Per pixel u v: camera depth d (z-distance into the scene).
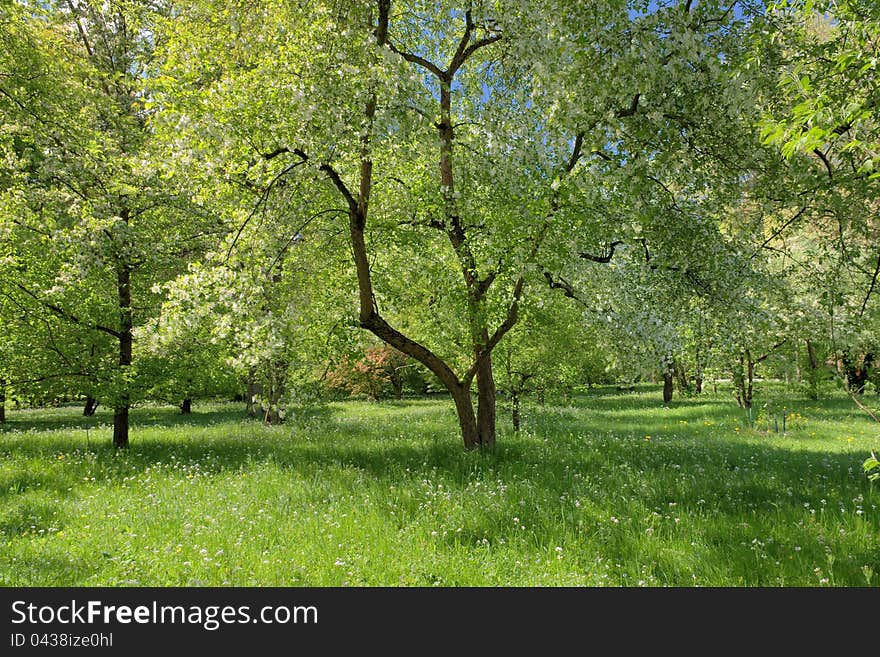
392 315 14.07
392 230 11.30
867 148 4.33
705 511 6.63
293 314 9.45
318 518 6.50
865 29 4.69
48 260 12.33
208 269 9.19
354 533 5.95
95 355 12.96
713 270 9.19
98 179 12.55
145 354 12.82
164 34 11.16
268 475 9.16
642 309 10.47
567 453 10.99
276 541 5.83
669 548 5.46
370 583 4.84
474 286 10.77
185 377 14.08
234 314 9.26
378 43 8.32
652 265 9.85
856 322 8.18
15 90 12.16
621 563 5.27
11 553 5.47
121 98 14.90
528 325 12.40
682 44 7.21
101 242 11.31
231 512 6.78
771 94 7.62
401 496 7.35
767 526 6.02
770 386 18.69
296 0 7.82
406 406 29.86
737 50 7.93
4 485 8.63
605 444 12.63
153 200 13.02
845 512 6.34
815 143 4.25
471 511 6.62
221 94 7.92
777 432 15.81
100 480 9.16
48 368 12.34
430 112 7.90
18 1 12.21
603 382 43.88
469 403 11.39
